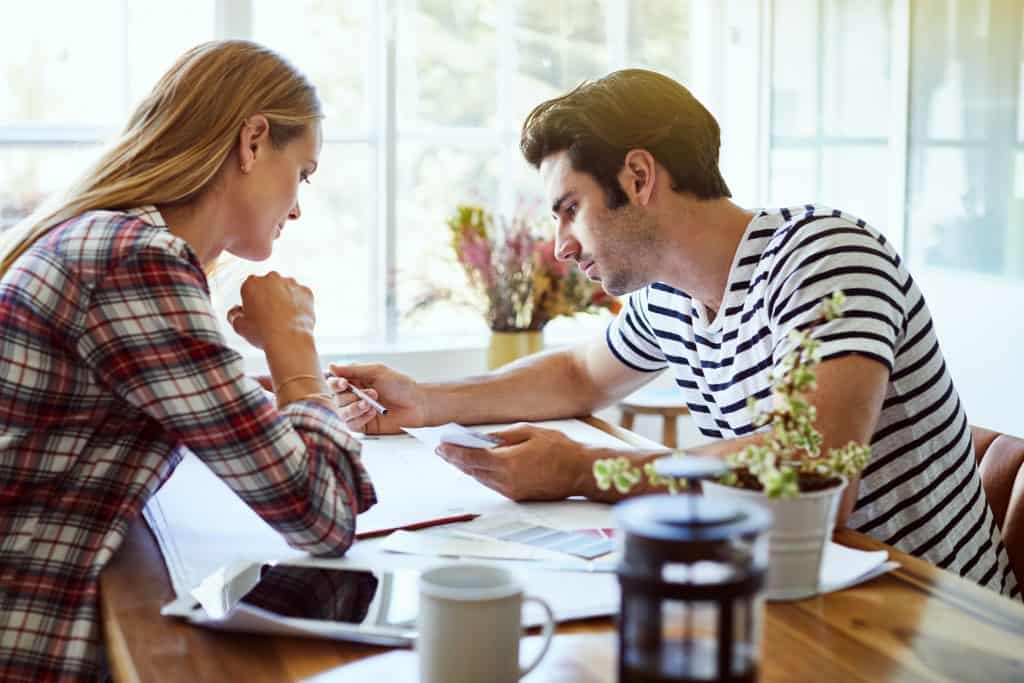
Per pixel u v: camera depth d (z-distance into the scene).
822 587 1.04
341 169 3.57
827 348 1.35
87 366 1.20
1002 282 3.00
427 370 3.58
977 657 0.90
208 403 1.14
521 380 1.91
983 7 3.01
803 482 1.02
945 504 1.53
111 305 1.17
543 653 0.85
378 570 1.11
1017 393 2.98
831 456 1.05
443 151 3.68
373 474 1.54
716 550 0.71
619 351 1.89
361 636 0.94
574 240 1.66
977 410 3.13
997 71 2.98
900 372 1.51
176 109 1.36
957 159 3.12
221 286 1.87
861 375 1.33
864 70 3.42
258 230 1.42
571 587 1.06
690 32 3.98
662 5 3.92
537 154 1.66
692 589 0.70
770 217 1.59
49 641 1.18
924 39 3.21
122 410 1.25
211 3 3.33
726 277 1.61
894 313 1.42
